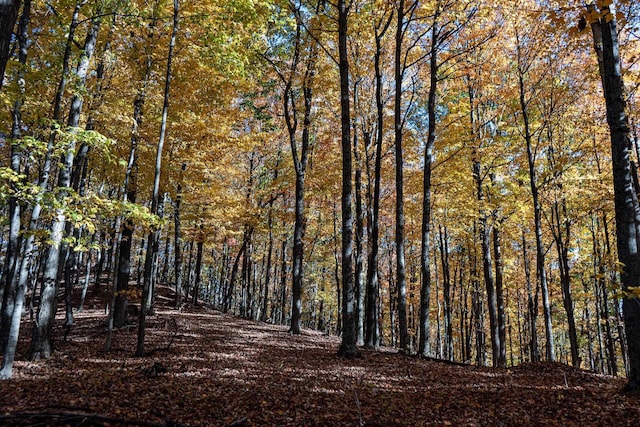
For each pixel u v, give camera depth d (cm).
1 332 1016
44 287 987
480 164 1625
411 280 3036
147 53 1187
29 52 1056
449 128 1622
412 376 934
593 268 1962
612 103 731
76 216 754
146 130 1304
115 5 993
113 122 1109
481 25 1416
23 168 1218
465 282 2819
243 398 703
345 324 1154
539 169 1725
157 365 848
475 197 1720
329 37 1590
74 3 964
